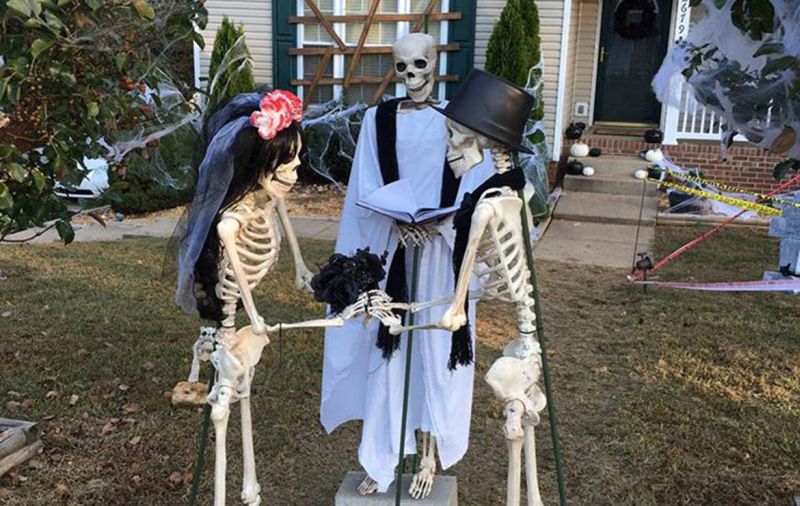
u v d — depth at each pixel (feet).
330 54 34.22
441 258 10.03
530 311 8.46
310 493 12.16
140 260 24.52
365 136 10.37
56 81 9.45
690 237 28.73
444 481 11.14
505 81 8.09
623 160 34.65
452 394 10.25
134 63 10.59
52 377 15.60
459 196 9.83
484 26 33.04
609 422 14.32
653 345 18.07
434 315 10.11
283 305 20.42
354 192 10.45
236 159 7.94
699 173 32.55
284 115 7.85
